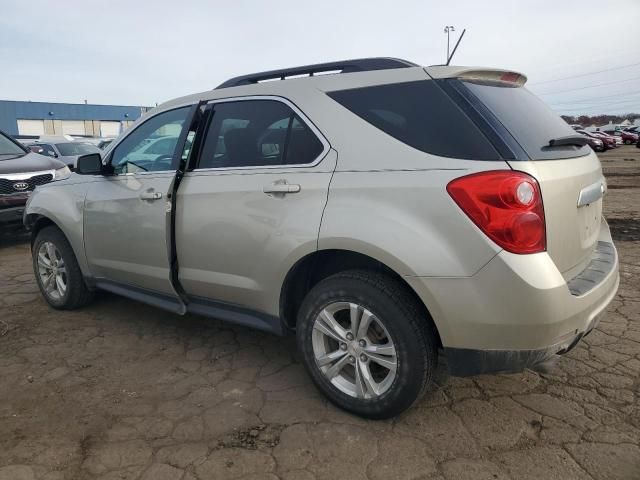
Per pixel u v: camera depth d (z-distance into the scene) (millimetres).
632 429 2543
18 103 49938
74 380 3180
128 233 3594
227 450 2461
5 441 2551
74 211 4047
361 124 2627
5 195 6863
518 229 2170
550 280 2186
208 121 3305
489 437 2512
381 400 2551
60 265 4363
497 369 2316
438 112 2447
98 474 2305
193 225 3191
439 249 2277
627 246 6375
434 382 3045
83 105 54125
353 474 2275
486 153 2275
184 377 3203
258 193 2881
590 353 3367
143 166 3619
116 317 4254
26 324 4121
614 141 34062
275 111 2975
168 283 3412
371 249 2426
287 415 2748
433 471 2281
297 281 2932
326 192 2619
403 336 2434
